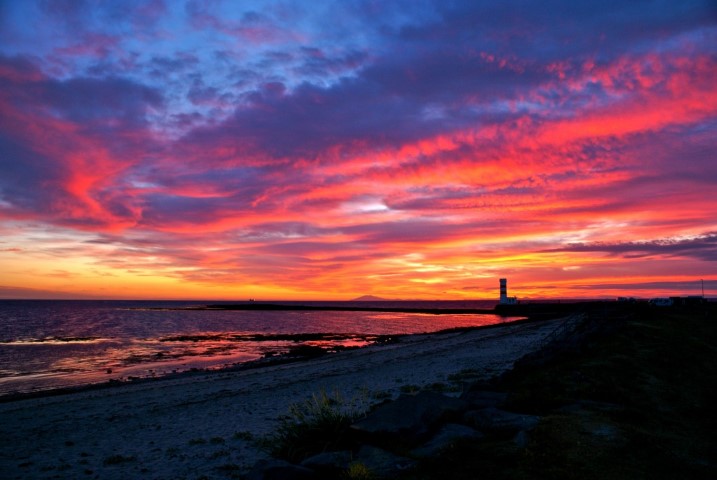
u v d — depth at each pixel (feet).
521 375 50.88
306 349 139.13
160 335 213.66
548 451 24.57
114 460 31.60
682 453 25.27
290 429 32.04
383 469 23.12
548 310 354.54
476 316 436.35
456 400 33.50
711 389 44.45
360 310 593.01
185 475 27.73
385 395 48.34
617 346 71.00
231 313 508.12
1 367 110.83
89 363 117.80
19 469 31.12
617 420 30.68
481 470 22.56
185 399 59.31
